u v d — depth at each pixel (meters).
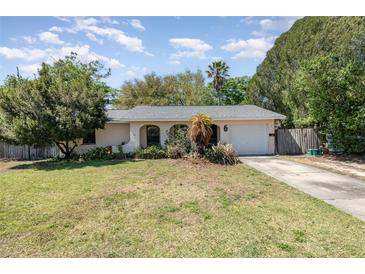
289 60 23.23
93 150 15.64
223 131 17.22
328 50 19.30
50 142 14.30
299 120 17.28
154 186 8.10
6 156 17.52
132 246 4.18
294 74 20.33
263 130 17.34
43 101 13.52
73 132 13.80
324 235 4.37
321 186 7.87
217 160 12.98
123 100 35.09
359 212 5.46
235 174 10.03
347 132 13.92
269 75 25.02
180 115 17.12
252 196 6.84
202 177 9.46
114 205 6.24
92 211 5.84
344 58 13.24
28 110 13.37
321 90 13.62
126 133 17.84
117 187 8.04
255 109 18.77
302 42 22.25
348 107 13.45
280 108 22.86
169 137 16.67
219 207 5.95
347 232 4.46
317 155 15.63
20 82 14.08
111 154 15.52
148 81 36.19
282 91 21.77
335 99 13.62
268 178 9.21
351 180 8.62
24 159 16.77
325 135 16.16
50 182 9.01
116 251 4.03
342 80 12.84
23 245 4.29
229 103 38.94
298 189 7.56
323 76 13.21
